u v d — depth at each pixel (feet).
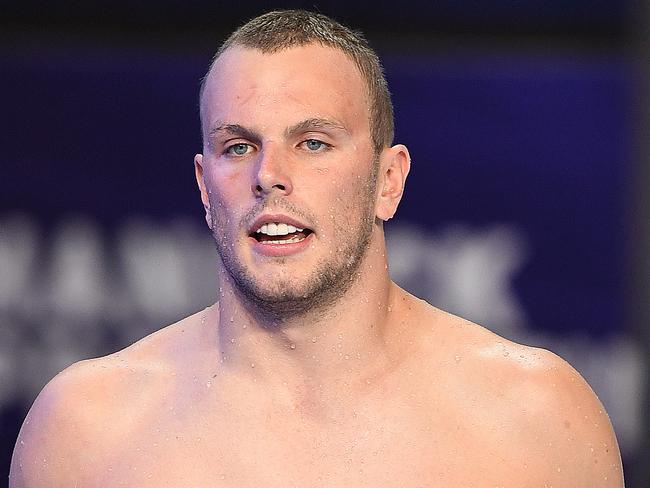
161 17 29.63
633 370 29.78
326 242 14.07
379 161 14.98
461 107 29.66
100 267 29.35
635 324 29.78
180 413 14.99
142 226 29.43
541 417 14.87
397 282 29.43
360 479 14.35
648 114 29.66
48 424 15.34
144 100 29.45
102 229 29.35
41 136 29.27
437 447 14.53
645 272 29.73
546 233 29.76
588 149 29.78
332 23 15.17
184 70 29.50
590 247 29.78
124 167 29.43
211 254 29.43
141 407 15.17
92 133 29.37
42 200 29.30
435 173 29.63
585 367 29.78
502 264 29.63
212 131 14.42
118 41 29.58
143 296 29.37
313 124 14.10
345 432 14.66
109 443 14.99
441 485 14.30
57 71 29.27
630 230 29.76
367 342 14.84
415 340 15.33
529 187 29.76
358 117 14.51
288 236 14.20
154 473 14.60
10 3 29.19
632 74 29.73
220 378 15.07
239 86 14.29
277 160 13.92
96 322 29.32
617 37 30.01
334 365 14.73
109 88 29.37
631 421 29.86
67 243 29.27
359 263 14.61
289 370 14.80
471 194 29.68
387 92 15.42
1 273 29.22
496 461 14.49
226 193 14.19
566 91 29.76
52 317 29.27
